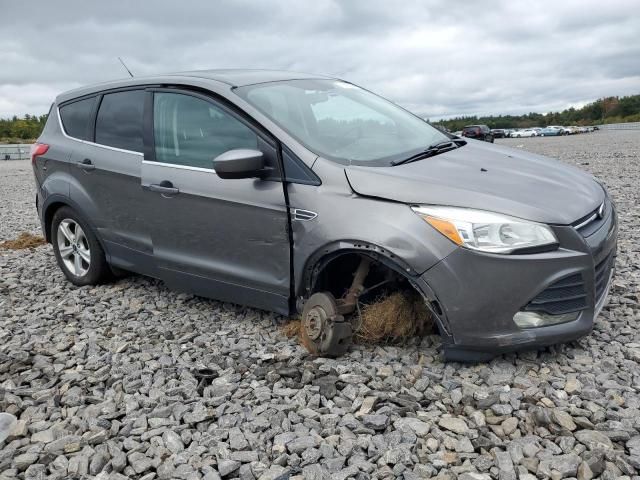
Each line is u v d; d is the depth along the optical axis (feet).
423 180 11.12
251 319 14.49
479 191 10.80
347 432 9.34
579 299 10.75
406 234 10.68
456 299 10.48
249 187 12.60
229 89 13.47
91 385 11.64
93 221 16.48
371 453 8.84
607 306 13.93
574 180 12.54
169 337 13.80
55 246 18.38
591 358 11.33
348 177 11.49
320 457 8.79
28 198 48.42
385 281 12.06
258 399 10.53
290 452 8.97
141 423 10.02
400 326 11.94
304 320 12.01
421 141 13.85
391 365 11.48
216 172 11.91
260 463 8.71
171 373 11.82
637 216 25.41
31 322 15.34
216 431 9.64
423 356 11.68
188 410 10.39
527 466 8.28
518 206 10.50
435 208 10.64
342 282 13.01
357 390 10.62
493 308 10.38
